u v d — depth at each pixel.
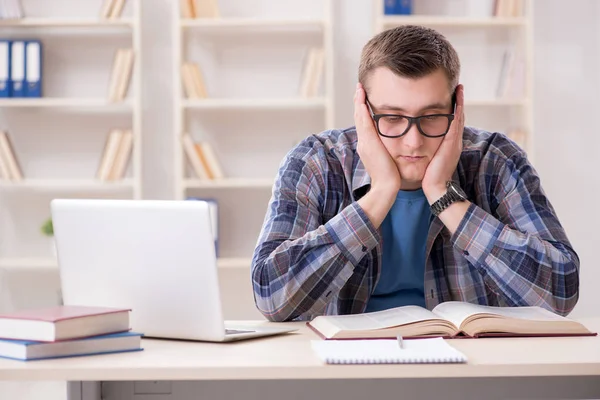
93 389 1.43
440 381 1.35
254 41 4.12
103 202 1.45
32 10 4.09
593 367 1.14
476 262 1.66
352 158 1.89
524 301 1.64
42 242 4.15
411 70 1.64
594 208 4.17
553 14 4.13
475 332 1.37
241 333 1.42
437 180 1.70
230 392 1.37
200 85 3.96
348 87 4.12
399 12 3.90
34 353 1.20
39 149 4.13
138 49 3.94
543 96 4.15
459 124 1.72
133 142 3.95
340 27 4.12
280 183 1.85
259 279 1.63
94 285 1.48
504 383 1.35
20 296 4.13
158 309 1.41
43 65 4.09
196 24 3.91
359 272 1.82
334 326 1.38
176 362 1.17
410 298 1.86
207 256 1.35
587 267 4.18
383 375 1.13
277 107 4.12
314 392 1.35
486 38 4.11
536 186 1.87
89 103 3.92
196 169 3.92
